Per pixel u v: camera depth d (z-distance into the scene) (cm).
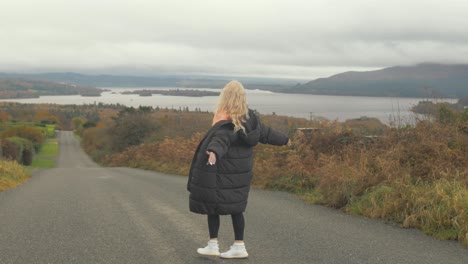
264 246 557
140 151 3441
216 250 508
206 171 460
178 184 1392
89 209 856
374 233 624
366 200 793
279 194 1055
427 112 998
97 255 524
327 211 810
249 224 691
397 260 495
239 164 464
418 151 879
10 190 1238
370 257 506
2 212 824
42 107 19112
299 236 608
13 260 505
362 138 1155
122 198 1022
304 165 1139
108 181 1557
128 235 623
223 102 456
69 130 17038
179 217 759
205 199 462
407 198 718
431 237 598
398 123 1018
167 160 2536
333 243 568
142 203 936
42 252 538
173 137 3372
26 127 8269
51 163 5831
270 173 1195
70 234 632
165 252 533
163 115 6056
